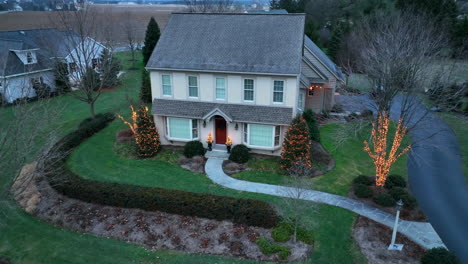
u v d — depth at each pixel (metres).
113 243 15.84
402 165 23.02
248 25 24.19
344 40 49.94
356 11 56.44
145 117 23.34
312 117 28.98
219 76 22.77
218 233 16.12
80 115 32.34
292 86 21.66
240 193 19.41
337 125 29.61
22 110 15.83
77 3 34.16
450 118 30.89
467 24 40.19
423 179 21.20
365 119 27.38
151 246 15.57
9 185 15.23
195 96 23.95
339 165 22.70
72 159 23.27
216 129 24.48
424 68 19.42
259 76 21.95
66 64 36.78
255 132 23.05
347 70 40.69
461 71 30.45
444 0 41.97
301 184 16.02
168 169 22.17
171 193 17.81
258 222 16.38
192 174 21.56
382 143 18.88
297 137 20.92
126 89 41.38
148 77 33.72
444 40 32.97
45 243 15.92
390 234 16.03
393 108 32.12
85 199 18.53
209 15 25.42
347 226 16.64
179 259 14.82
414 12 40.31
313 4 67.94
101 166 22.47
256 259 14.72
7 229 16.80
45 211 18.02
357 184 19.58
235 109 22.92
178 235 16.08
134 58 58.72
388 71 18.91
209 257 14.88
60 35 38.12
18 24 66.19
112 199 17.98
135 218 17.25
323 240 15.75
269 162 22.78
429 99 23.55
